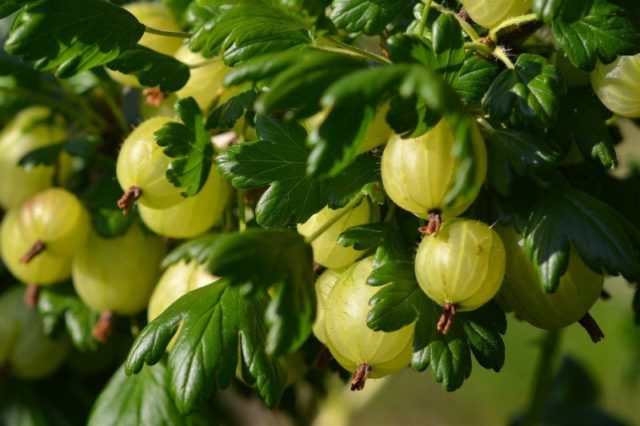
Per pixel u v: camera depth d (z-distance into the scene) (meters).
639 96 0.37
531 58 0.37
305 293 0.35
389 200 0.39
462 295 0.36
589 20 0.37
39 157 0.46
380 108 0.36
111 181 0.45
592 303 0.38
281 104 0.33
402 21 0.41
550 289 0.36
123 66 0.39
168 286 0.41
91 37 0.38
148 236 0.44
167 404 0.44
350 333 0.37
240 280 0.34
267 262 0.34
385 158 0.36
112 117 0.47
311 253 0.35
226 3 0.38
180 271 0.41
